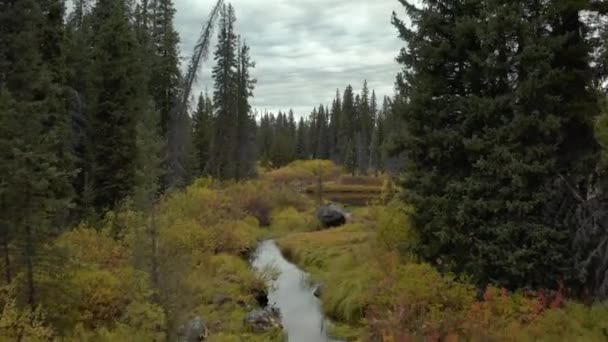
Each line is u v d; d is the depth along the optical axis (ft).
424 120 50.75
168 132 35.94
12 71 59.47
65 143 67.77
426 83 49.85
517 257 41.50
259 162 301.84
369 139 326.65
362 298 51.11
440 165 50.52
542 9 44.68
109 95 79.71
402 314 41.24
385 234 59.36
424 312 41.55
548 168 42.55
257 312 50.01
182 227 65.51
